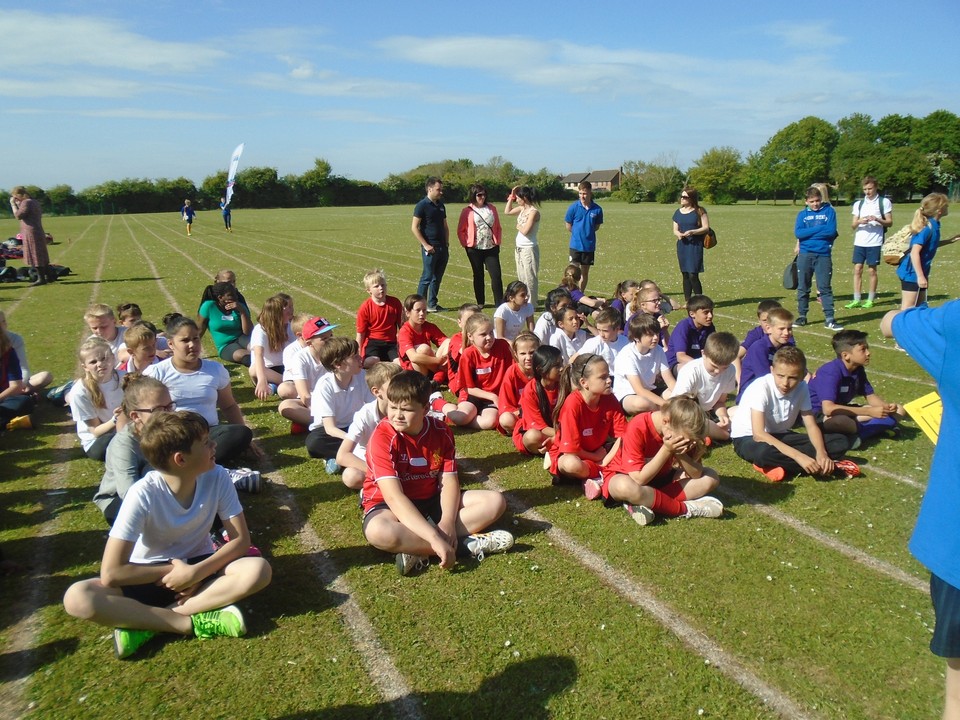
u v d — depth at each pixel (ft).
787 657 10.75
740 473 18.26
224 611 11.56
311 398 19.85
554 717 9.57
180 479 11.78
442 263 41.83
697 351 24.40
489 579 13.17
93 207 273.33
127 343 19.93
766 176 296.30
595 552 14.14
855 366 19.61
